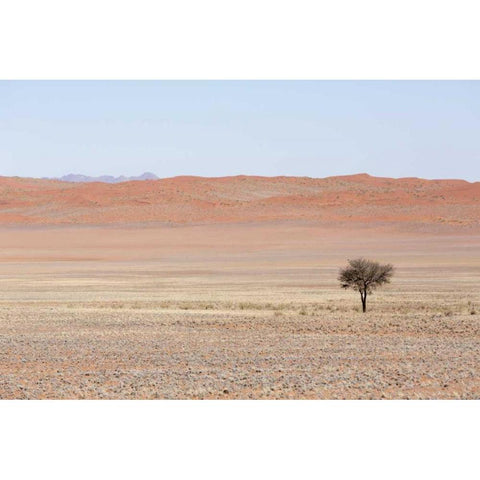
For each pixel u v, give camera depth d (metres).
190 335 37.62
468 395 23.44
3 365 29.03
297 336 37.19
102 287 76.19
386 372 27.11
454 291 69.38
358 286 52.84
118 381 25.78
